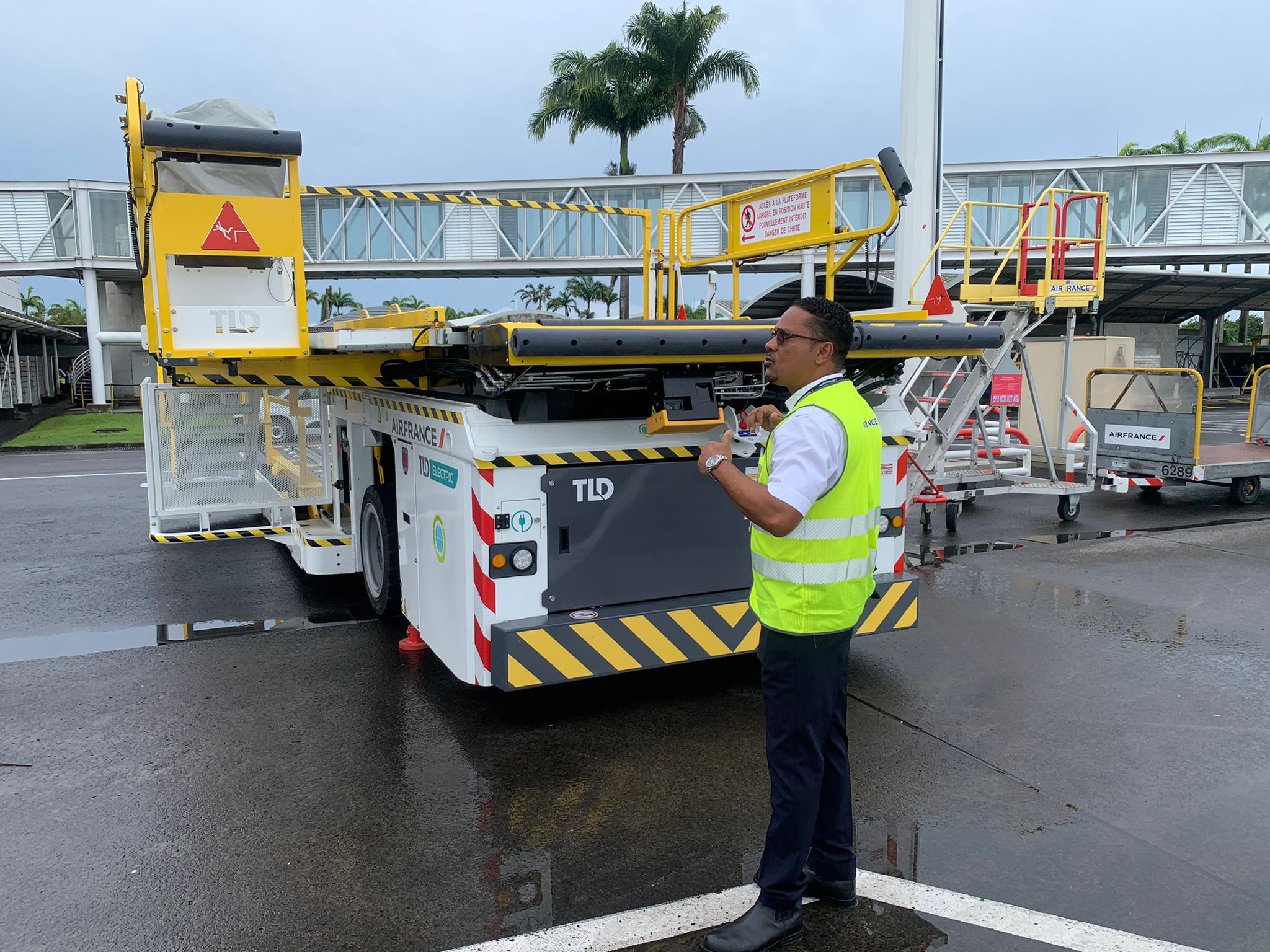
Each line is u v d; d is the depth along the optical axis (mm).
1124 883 3111
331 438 6363
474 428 3947
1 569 7836
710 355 3705
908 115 10195
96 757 4113
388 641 5789
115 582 7367
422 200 5668
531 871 3180
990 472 9664
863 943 2777
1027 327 9188
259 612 6480
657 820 3547
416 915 2924
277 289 4832
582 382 4023
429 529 4641
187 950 2752
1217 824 3531
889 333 4035
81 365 37312
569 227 25156
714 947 2684
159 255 4566
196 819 3555
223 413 6012
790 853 2707
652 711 4664
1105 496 11727
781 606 2641
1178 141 41312
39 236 27703
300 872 3180
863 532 2656
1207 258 25797
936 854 3297
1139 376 12211
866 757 4133
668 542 4383
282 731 4402
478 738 4328
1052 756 4145
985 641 5844
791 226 5301
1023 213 9328
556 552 4133
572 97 30734
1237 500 11008
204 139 4496
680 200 25047
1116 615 6391
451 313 4883
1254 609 6539
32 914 2939
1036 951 2732
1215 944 2764
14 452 18000
